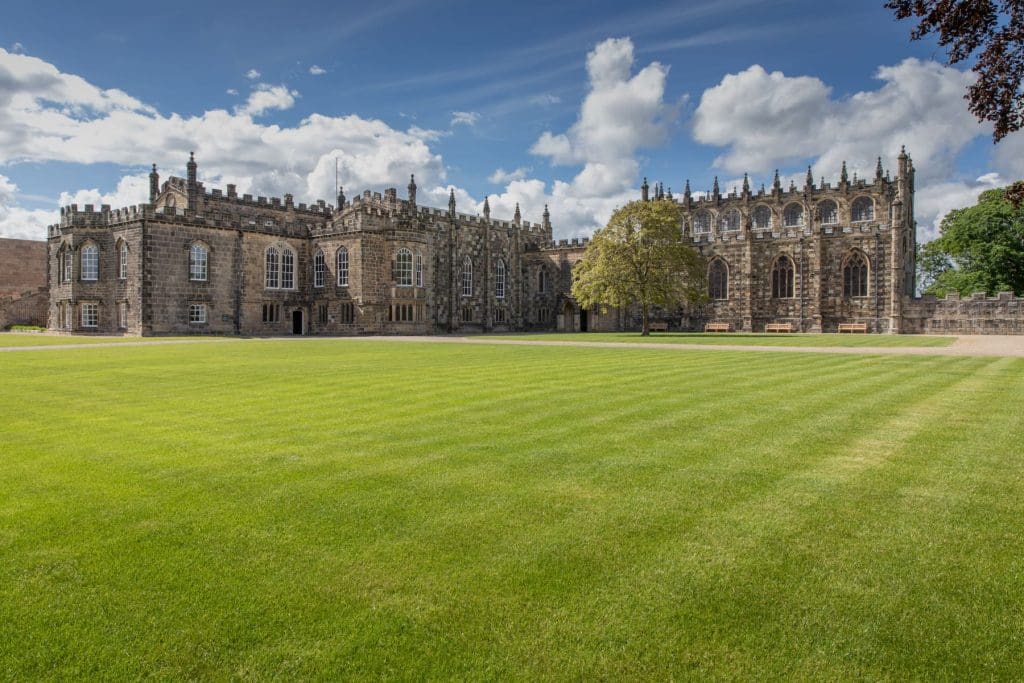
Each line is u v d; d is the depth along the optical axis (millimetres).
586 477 9539
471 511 8148
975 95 10008
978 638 5371
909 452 10945
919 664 5055
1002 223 73125
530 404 15695
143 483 9297
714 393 17562
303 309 75438
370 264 71625
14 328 78375
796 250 77938
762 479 9438
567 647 5258
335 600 5969
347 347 40875
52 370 24453
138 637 5418
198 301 66438
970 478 9469
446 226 85375
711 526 7652
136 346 41250
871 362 27703
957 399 16422
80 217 66625
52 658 5156
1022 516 7957
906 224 86812
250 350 37062
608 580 6324
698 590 6125
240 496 8727
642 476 9578
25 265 94062
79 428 13031
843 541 7227
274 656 5152
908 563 6680
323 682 4840
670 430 12633
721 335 66125
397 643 5320
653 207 66812
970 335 61219
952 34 9797
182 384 20016
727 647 5262
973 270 76625
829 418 13852
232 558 6828
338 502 8477
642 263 67312
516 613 5746
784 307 78938
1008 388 18516
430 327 81750
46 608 5855
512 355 32938
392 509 8219
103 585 6270
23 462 10453
